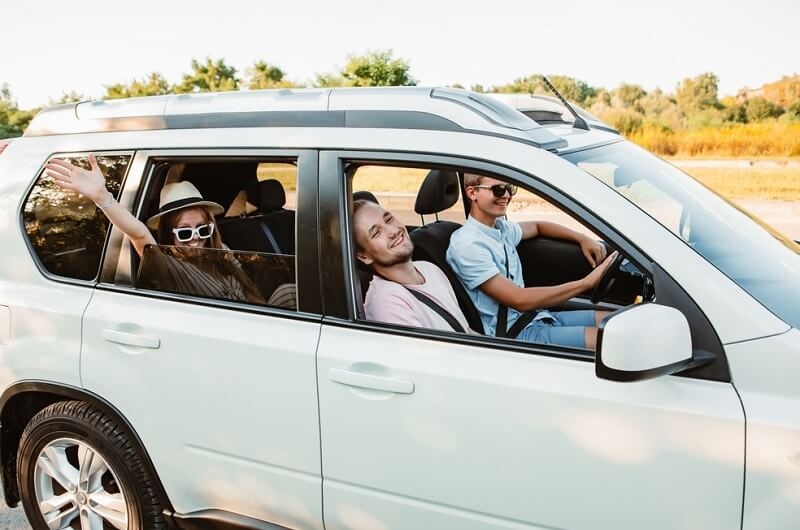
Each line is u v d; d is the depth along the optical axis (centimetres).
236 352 243
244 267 248
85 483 288
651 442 187
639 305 182
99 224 277
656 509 189
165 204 275
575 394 196
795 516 175
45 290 285
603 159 241
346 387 225
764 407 178
